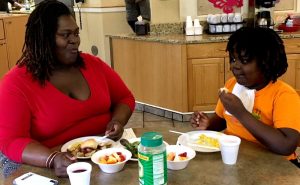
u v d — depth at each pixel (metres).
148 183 1.15
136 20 4.38
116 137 1.68
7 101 1.58
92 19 5.09
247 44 1.53
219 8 4.23
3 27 5.19
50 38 1.64
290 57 3.80
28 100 1.62
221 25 3.99
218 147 1.51
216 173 1.33
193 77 3.83
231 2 4.20
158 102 4.13
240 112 1.49
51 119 1.67
